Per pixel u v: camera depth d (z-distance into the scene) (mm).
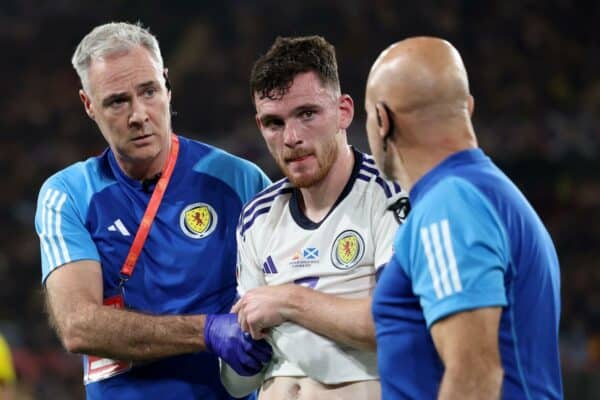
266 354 12523
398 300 10039
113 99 13352
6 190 61844
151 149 13578
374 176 12320
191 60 67750
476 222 9414
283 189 12867
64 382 40750
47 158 64000
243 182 14625
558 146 57156
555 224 54094
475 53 65125
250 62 66750
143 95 13477
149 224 14125
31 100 68875
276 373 12531
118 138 13484
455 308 9164
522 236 9742
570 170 56156
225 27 69750
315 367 12016
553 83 63031
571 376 36375
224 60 67375
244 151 58531
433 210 9570
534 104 61688
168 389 14102
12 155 64375
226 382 13492
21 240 58312
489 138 58281
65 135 66250
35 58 72562
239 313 12305
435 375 9828
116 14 73062
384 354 10141
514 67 64062
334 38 65750
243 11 69375
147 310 14055
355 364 11969
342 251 12164
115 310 13273
